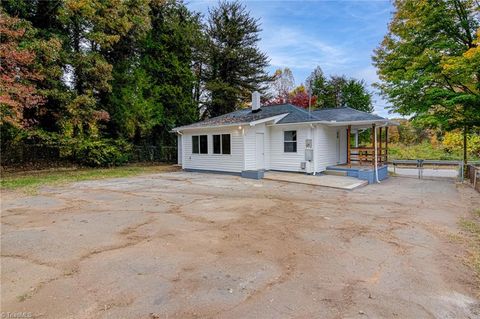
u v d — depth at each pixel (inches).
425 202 307.7
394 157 877.8
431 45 506.6
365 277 131.0
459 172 522.6
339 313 102.1
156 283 123.2
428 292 118.0
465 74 463.2
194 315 100.3
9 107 425.7
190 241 177.5
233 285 122.1
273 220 228.4
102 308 104.1
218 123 562.9
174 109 834.2
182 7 863.7
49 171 572.4
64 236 185.5
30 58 438.3
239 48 982.4
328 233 196.1
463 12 490.9
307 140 512.7
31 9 535.5
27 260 147.3
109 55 700.7
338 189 390.0
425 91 519.5
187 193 349.7
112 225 211.2
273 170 570.3
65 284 121.9
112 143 689.0
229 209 265.3
